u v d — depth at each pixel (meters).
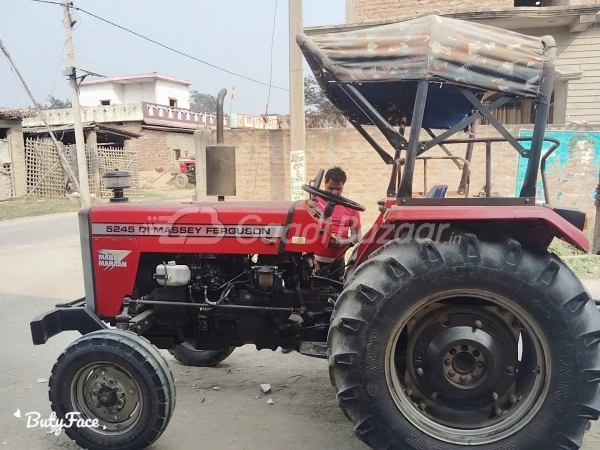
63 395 2.77
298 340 3.23
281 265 3.21
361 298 2.43
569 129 7.86
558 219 2.36
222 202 3.49
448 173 7.79
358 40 2.58
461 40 2.48
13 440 2.97
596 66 9.58
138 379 2.67
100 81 36.06
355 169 8.22
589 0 9.94
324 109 18.97
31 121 28.20
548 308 2.32
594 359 2.33
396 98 3.65
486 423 2.55
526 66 2.47
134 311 3.23
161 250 3.18
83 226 3.28
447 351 2.59
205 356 3.92
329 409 3.30
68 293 6.29
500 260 2.34
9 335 4.81
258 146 8.42
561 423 2.37
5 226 12.62
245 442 2.90
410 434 2.45
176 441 2.91
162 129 28.95
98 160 20.38
